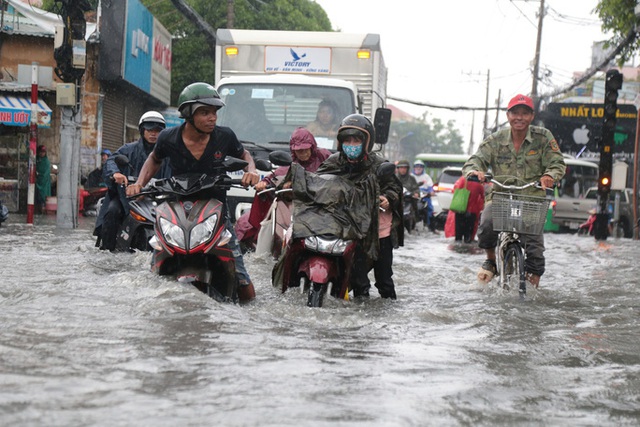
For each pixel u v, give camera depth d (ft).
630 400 23.94
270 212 56.44
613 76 121.19
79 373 24.20
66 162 98.73
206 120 38.09
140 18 168.76
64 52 99.55
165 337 29.84
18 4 153.58
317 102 79.71
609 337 34.60
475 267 68.18
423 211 140.97
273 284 41.68
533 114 50.29
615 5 143.54
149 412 20.58
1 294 38.22
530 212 47.03
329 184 39.83
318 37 90.58
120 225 60.39
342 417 20.76
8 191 133.69
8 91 139.44
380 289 44.93
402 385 24.48
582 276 62.23
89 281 43.42
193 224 37.73
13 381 23.06
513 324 37.60
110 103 165.48
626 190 188.65
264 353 27.96
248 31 91.09
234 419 20.25
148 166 40.09
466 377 25.85
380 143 83.15
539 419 21.53
